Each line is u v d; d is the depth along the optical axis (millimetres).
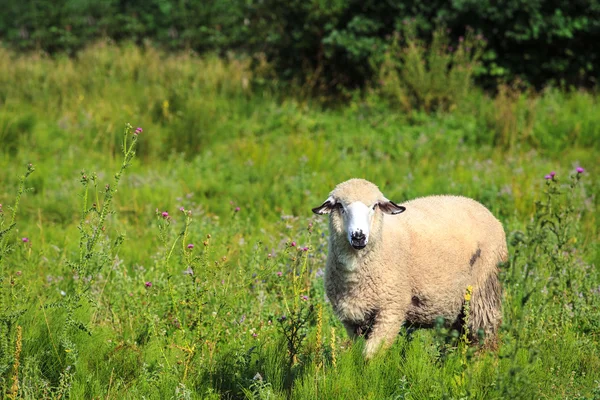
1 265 6711
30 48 31047
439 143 16812
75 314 7270
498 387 5789
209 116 18266
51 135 17141
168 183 14219
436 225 7559
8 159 15773
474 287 7691
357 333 7445
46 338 6961
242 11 22500
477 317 7719
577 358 7070
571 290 8055
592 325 7859
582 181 13312
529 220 11734
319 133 17672
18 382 6242
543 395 6266
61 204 12992
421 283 7387
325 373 6652
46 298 8305
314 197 13281
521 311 5602
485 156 16312
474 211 7938
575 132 17453
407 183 13875
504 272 5805
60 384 6305
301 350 7180
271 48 22172
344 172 14867
